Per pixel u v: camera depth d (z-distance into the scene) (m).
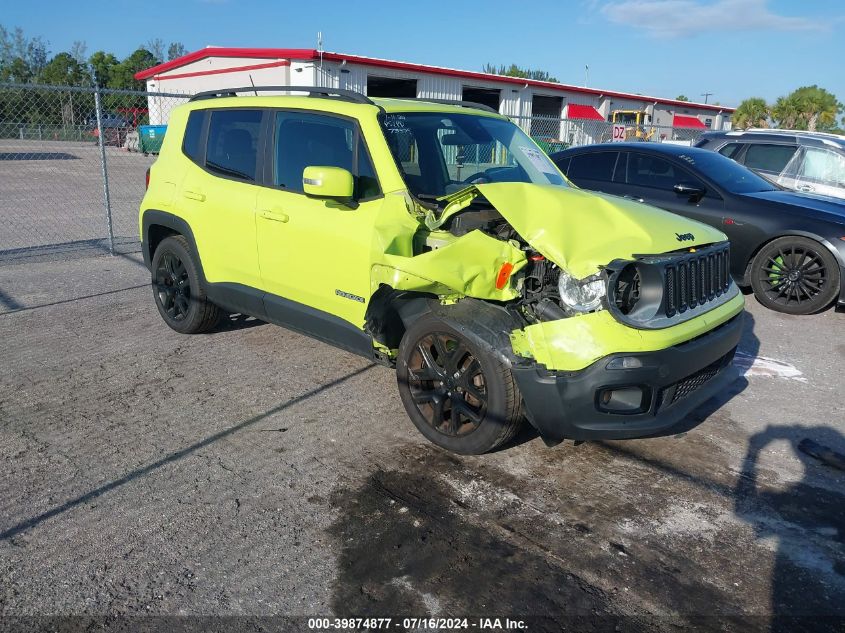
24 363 5.14
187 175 5.35
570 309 3.34
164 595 2.72
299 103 4.66
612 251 3.32
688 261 3.56
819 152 9.29
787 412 4.59
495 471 3.71
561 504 3.42
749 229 7.17
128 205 14.30
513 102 30.39
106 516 3.23
